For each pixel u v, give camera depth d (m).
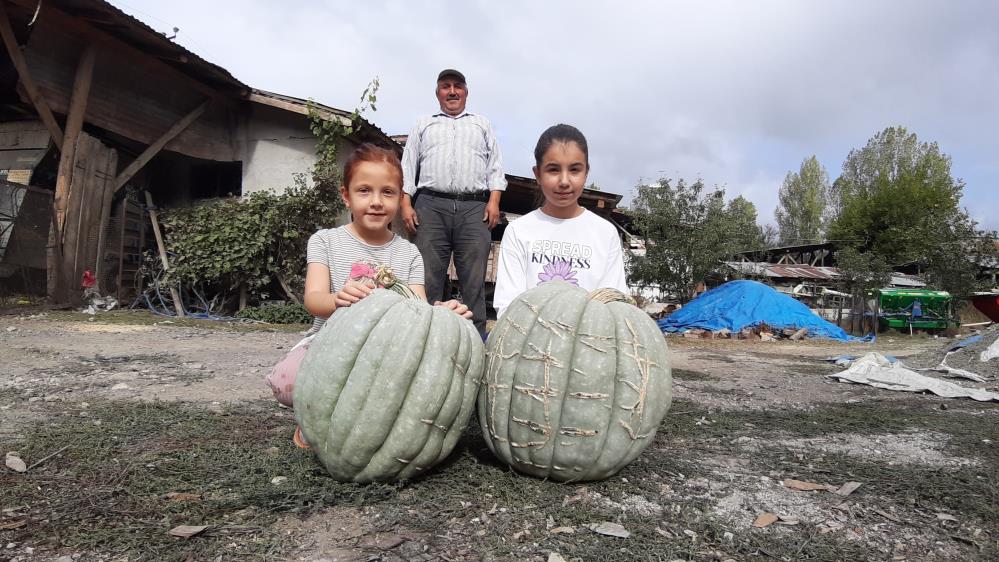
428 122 5.65
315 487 2.61
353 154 3.51
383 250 3.63
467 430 3.83
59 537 2.11
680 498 2.76
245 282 13.29
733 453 3.63
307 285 3.42
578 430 2.68
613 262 4.29
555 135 4.01
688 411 4.93
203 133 13.84
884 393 6.68
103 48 11.52
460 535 2.28
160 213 13.70
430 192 5.56
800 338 17.06
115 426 3.53
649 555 2.14
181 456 3.01
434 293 5.64
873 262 27.45
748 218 25.77
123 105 12.20
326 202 13.61
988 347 9.68
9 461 2.80
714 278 21.98
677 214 20.97
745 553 2.22
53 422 3.64
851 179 67.25
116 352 7.08
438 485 2.73
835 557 2.22
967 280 26.06
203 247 12.79
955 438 4.22
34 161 11.73
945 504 2.81
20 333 8.41
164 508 2.37
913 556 2.27
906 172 46.22
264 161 14.27
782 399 5.97
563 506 2.57
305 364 2.68
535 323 2.82
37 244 10.94
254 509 2.41
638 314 2.90
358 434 2.51
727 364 9.69
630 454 2.77
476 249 5.63
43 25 10.50
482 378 2.89
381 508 2.48
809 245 40.62
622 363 2.74
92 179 11.77
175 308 12.74
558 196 4.06
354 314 2.64
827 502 2.80
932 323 23.72
